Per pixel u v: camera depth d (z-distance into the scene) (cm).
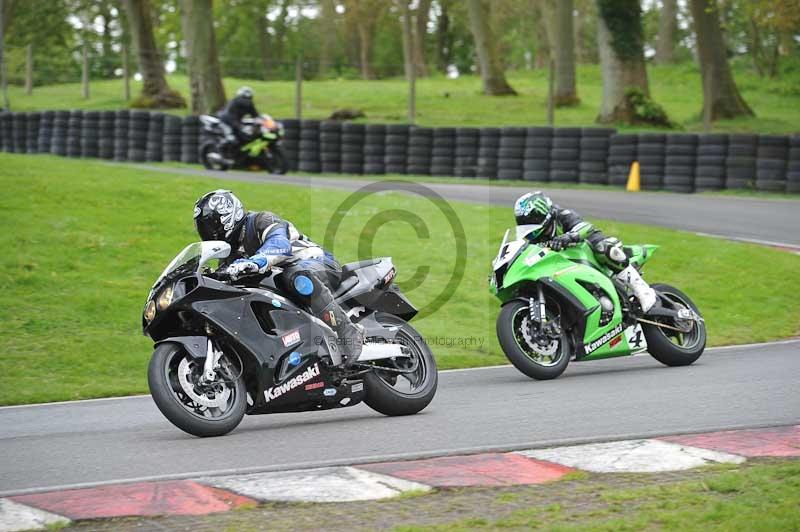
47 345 3600
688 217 6225
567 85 12962
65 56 19000
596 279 3159
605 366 3356
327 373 2416
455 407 2622
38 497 1775
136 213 5356
